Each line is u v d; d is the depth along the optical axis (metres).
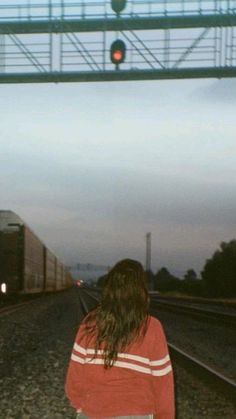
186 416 9.07
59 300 58.31
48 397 10.56
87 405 3.43
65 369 13.94
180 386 11.77
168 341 20.66
